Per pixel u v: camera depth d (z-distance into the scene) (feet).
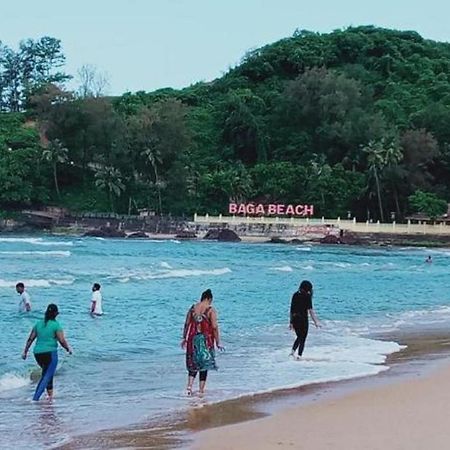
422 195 444.96
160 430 44.98
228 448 39.42
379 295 153.79
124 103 635.25
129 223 460.96
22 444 42.29
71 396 56.59
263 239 436.76
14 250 272.92
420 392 54.54
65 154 499.51
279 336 91.25
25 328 91.81
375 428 43.24
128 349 81.35
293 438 41.24
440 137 537.24
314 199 464.65
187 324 58.65
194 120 612.70
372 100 614.34
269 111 610.65
